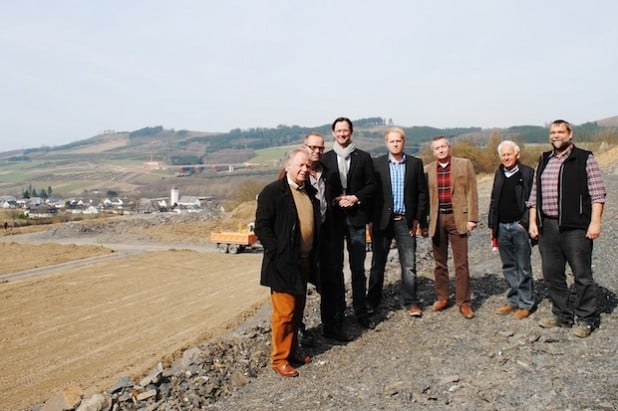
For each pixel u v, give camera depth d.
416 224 6.42
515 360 4.92
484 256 10.40
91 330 11.01
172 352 8.20
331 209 5.93
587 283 5.22
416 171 6.29
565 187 5.22
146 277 16.61
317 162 5.73
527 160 41.97
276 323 5.41
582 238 5.21
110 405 5.06
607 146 43.03
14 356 9.52
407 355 5.44
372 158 6.21
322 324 6.63
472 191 6.16
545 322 5.58
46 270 18.61
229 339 6.87
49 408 5.30
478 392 4.41
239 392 5.21
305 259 5.58
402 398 4.50
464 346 5.42
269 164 179.88
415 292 6.53
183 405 4.97
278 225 5.38
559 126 5.20
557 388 4.27
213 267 18.23
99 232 29.95
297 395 4.90
